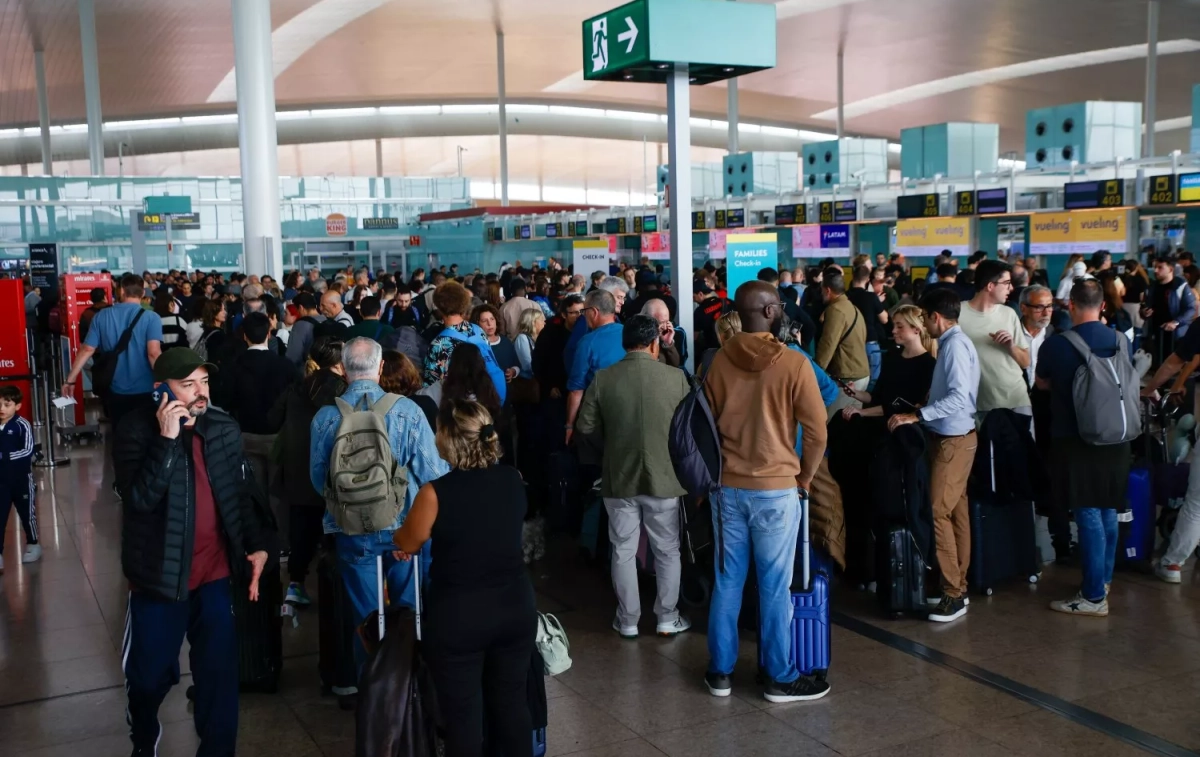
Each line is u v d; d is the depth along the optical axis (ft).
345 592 13.99
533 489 22.91
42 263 64.28
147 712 11.65
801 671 14.07
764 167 66.49
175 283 55.31
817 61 115.75
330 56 121.08
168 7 94.17
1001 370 17.79
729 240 25.76
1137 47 103.19
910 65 117.70
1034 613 17.02
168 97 146.00
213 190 106.52
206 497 11.48
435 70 135.85
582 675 14.94
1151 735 12.48
